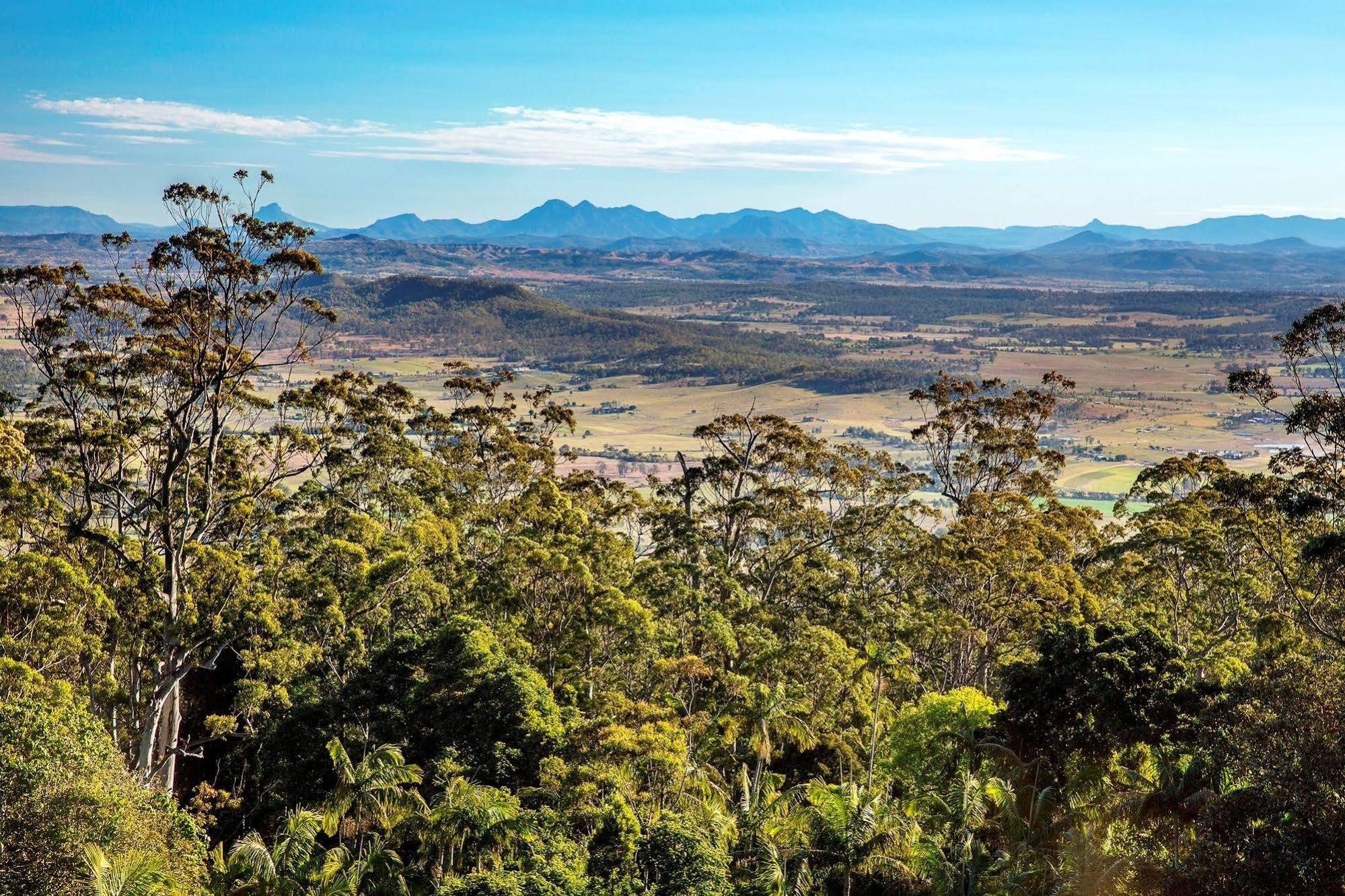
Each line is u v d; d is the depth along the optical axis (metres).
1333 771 27.02
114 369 49.69
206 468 49.56
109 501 48.56
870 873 33.66
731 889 30.61
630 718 39.53
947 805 35.28
